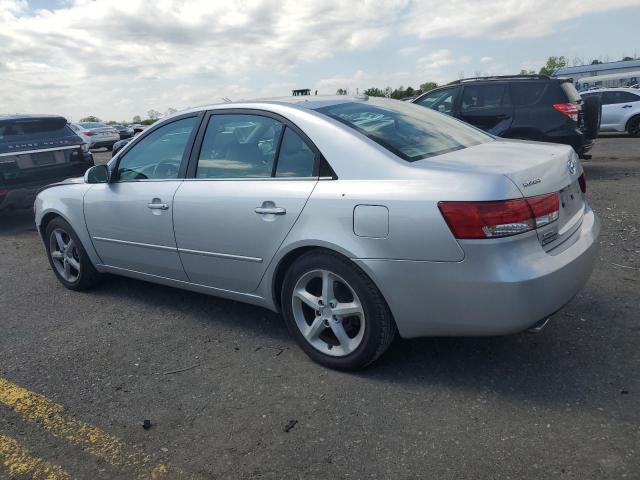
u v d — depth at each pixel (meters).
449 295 2.71
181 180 3.85
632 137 15.31
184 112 3.99
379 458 2.47
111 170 4.37
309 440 2.63
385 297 2.89
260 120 3.51
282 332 3.85
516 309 2.61
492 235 2.59
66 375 3.43
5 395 3.22
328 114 3.33
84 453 2.65
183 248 3.83
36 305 4.72
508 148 3.31
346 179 3.02
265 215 3.29
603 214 6.38
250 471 2.45
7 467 2.59
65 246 4.97
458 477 2.31
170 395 3.12
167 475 2.46
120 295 4.83
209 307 4.41
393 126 3.37
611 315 3.69
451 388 2.98
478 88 8.86
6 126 7.75
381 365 3.27
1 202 7.52
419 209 2.72
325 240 3.00
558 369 3.08
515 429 2.59
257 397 3.04
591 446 2.44
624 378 2.94
